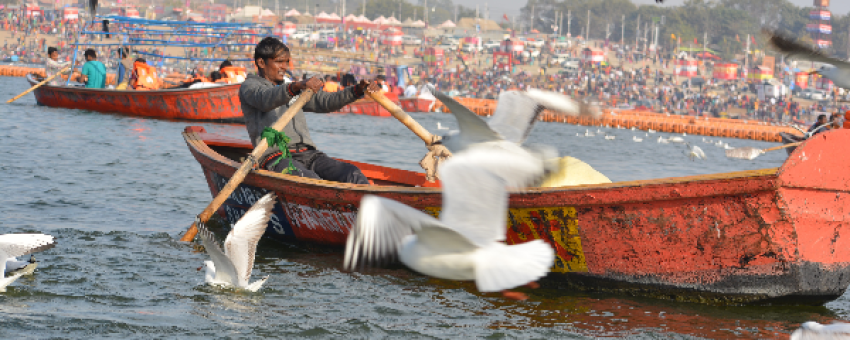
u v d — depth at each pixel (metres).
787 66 68.94
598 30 136.38
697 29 119.69
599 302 5.94
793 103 50.75
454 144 3.65
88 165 12.21
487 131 3.52
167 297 5.57
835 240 5.72
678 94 57.50
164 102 21.14
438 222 2.85
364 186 6.73
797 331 3.36
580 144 21.55
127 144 15.26
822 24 101.44
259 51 7.65
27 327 4.79
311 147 7.93
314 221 7.28
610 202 5.75
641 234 5.82
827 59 7.31
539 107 4.32
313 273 6.57
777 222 5.42
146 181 11.02
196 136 9.73
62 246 6.93
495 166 2.97
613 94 61.66
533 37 116.31
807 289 5.64
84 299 5.42
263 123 7.62
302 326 5.05
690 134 31.19
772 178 5.27
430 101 30.03
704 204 5.58
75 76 27.59
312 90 7.09
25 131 16.56
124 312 5.19
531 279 2.94
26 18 99.19
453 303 5.79
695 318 5.56
